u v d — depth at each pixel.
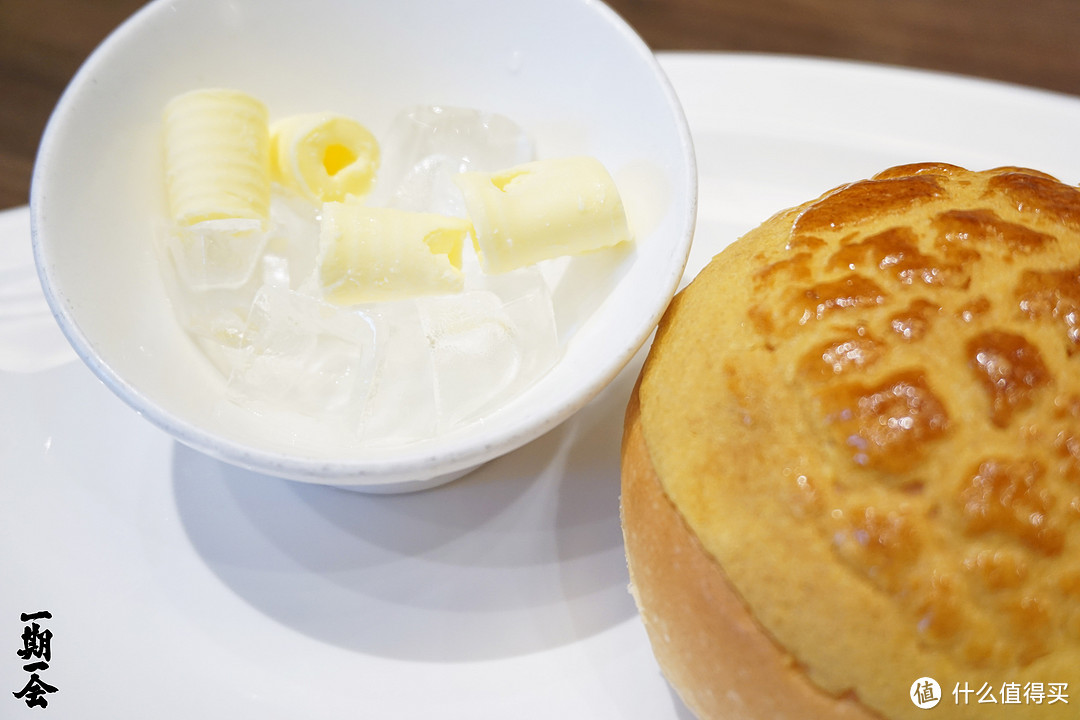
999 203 0.18
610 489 0.21
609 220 0.20
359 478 0.17
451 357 0.19
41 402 0.22
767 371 0.17
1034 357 0.17
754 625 0.17
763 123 0.25
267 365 0.20
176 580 0.20
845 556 0.16
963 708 0.16
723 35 0.35
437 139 0.22
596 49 0.21
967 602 0.16
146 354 0.19
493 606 0.20
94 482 0.21
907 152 0.24
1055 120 0.24
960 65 0.34
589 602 0.20
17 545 0.20
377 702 0.19
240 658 0.19
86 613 0.20
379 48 0.22
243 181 0.21
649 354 0.19
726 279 0.19
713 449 0.17
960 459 0.16
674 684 0.18
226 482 0.21
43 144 0.19
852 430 0.17
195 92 0.21
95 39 0.34
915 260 0.17
